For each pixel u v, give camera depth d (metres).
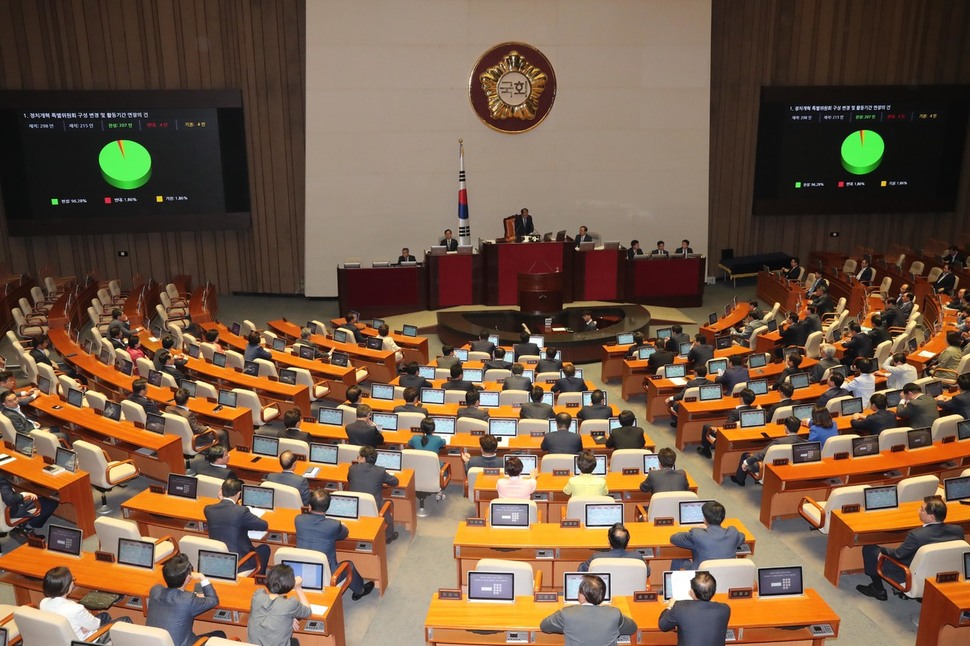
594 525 7.91
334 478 9.28
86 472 9.49
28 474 9.36
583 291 20.72
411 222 22.84
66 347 15.16
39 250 22.28
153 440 10.50
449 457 10.74
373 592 8.48
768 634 6.34
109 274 22.83
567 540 7.62
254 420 12.27
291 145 22.52
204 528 8.42
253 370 13.66
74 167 20.98
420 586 8.63
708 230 24.28
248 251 23.27
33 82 21.06
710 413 12.39
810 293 19.34
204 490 8.70
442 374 13.65
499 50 21.98
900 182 23.70
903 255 23.33
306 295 23.08
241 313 21.73
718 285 24.48
